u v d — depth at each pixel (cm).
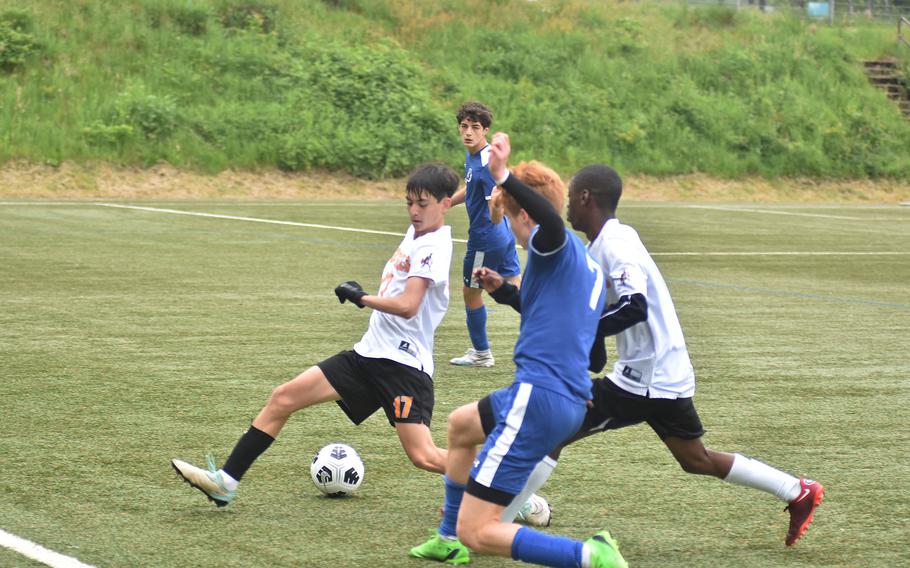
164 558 962
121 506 1111
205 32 7306
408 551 1005
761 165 7781
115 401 1559
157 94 6581
